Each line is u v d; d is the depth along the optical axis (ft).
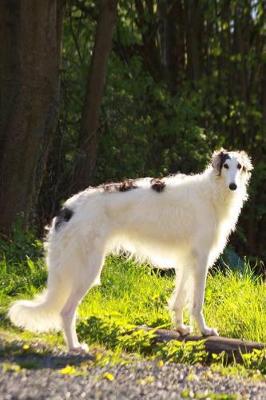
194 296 32.63
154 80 85.87
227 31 86.79
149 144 75.20
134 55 82.99
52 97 55.21
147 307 39.68
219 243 33.53
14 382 22.70
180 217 32.14
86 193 30.89
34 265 44.86
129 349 31.63
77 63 75.00
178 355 30.60
